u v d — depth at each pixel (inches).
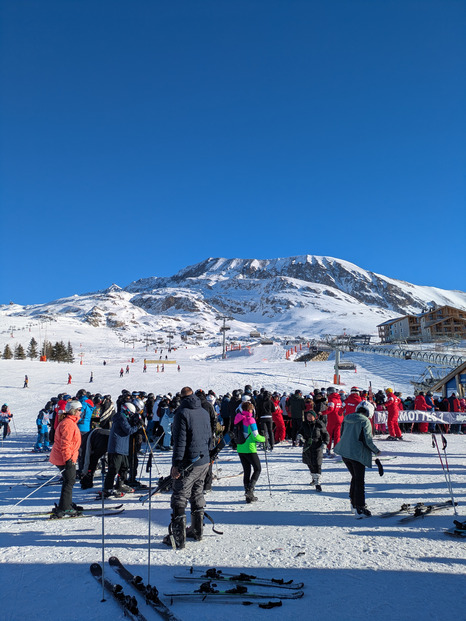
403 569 164.6
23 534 228.2
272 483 361.7
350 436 252.7
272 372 2161.7
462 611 131.3
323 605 138.0
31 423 1048.2
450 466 414.6
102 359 4050.2
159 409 634.8
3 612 139.0
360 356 2751.0
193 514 214.4
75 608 141.5
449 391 1003.9
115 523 248.2
